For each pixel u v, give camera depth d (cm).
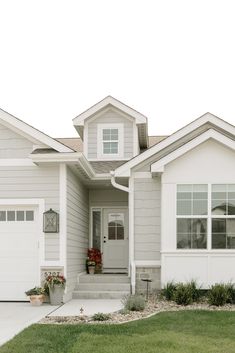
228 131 1304
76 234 1339
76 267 1327
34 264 1173
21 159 1205
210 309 1001
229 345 646
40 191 1188
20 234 1188
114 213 1616
